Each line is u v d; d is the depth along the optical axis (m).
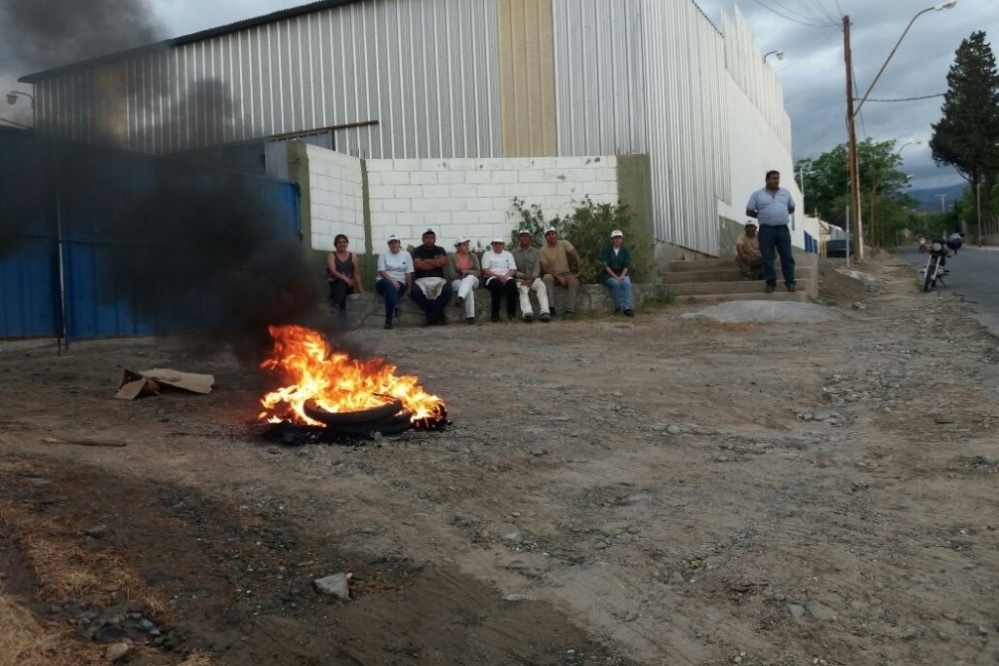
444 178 14.79
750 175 24.62
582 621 4.04
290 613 3.95
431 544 4.65
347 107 16.67
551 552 4.64
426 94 16.20
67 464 5.26
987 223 77.94
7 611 3.61
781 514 5.12
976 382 8.11
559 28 15.61
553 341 11.02
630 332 11.77
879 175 67.81
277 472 5.50
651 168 15.42
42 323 9.41
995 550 4.62
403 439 6.32
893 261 30.92
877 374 8.69
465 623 3.99
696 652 3.84
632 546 4.70
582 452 6.19
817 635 3.94
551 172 15.02
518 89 15.79
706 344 10.73
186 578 4.10
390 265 12.80
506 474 5.68
